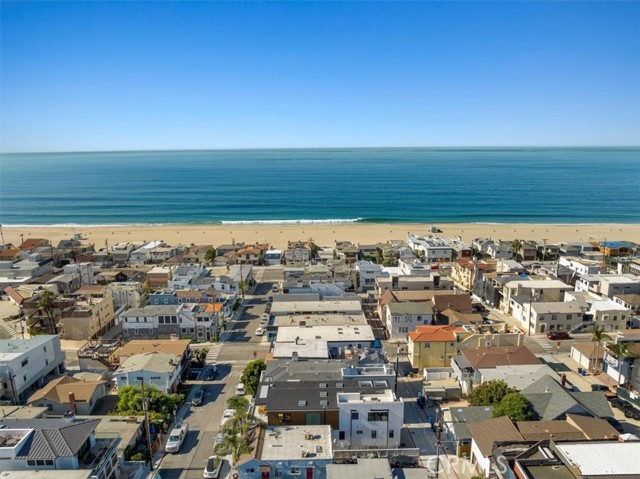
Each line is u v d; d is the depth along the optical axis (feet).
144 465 185.88
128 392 224.33
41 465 155.63
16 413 204.23
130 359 260.42
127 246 577.02
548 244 590.96
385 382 220.84
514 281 383.24
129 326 326.03
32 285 405.59
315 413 200.75
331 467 163.12
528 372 240.12
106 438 179.63
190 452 200.75
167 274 444.55
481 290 415.23
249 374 245.24
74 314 324.19
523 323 347.15
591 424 191.31
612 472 141.69
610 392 244.63
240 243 637.71
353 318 322.96
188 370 276.41
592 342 295.07
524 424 191.42
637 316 345.31
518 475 146.92
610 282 375.25
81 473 151.74
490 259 539.70
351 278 434.30
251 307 392.06
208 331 323.57
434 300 342.64
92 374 260.01
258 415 210.18
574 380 260.83
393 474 170.60
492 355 252.62
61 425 170.91
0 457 154.92
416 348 274.16
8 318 357.20
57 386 234.58
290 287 386.93
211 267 510.58
